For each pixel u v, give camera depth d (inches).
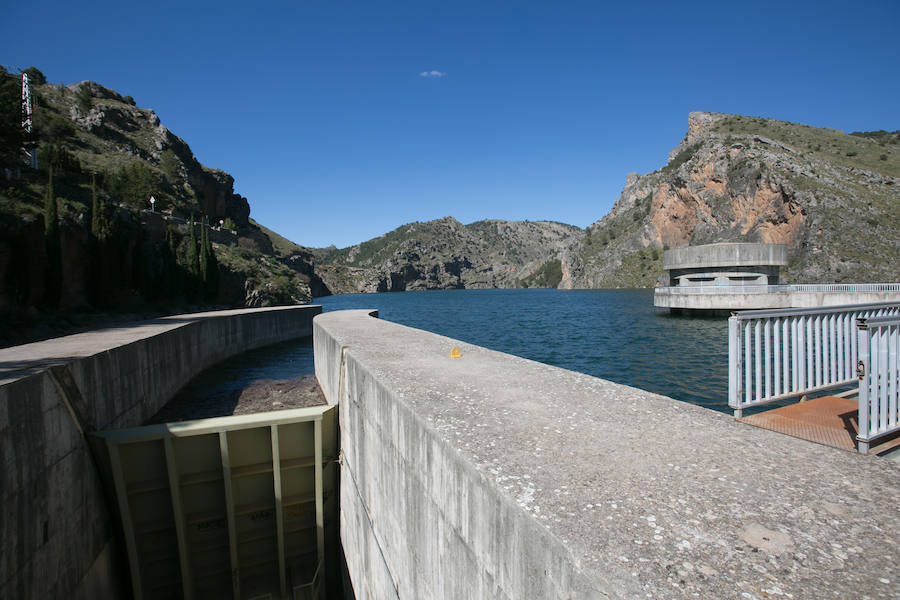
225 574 443.8
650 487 133.3
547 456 157.8
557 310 2677.2
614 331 1514.5
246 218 5034.5
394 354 389.1
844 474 139.3
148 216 2150.6
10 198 1289.4
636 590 89.2
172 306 1849.2
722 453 158.2
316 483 444.1
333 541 467.2
